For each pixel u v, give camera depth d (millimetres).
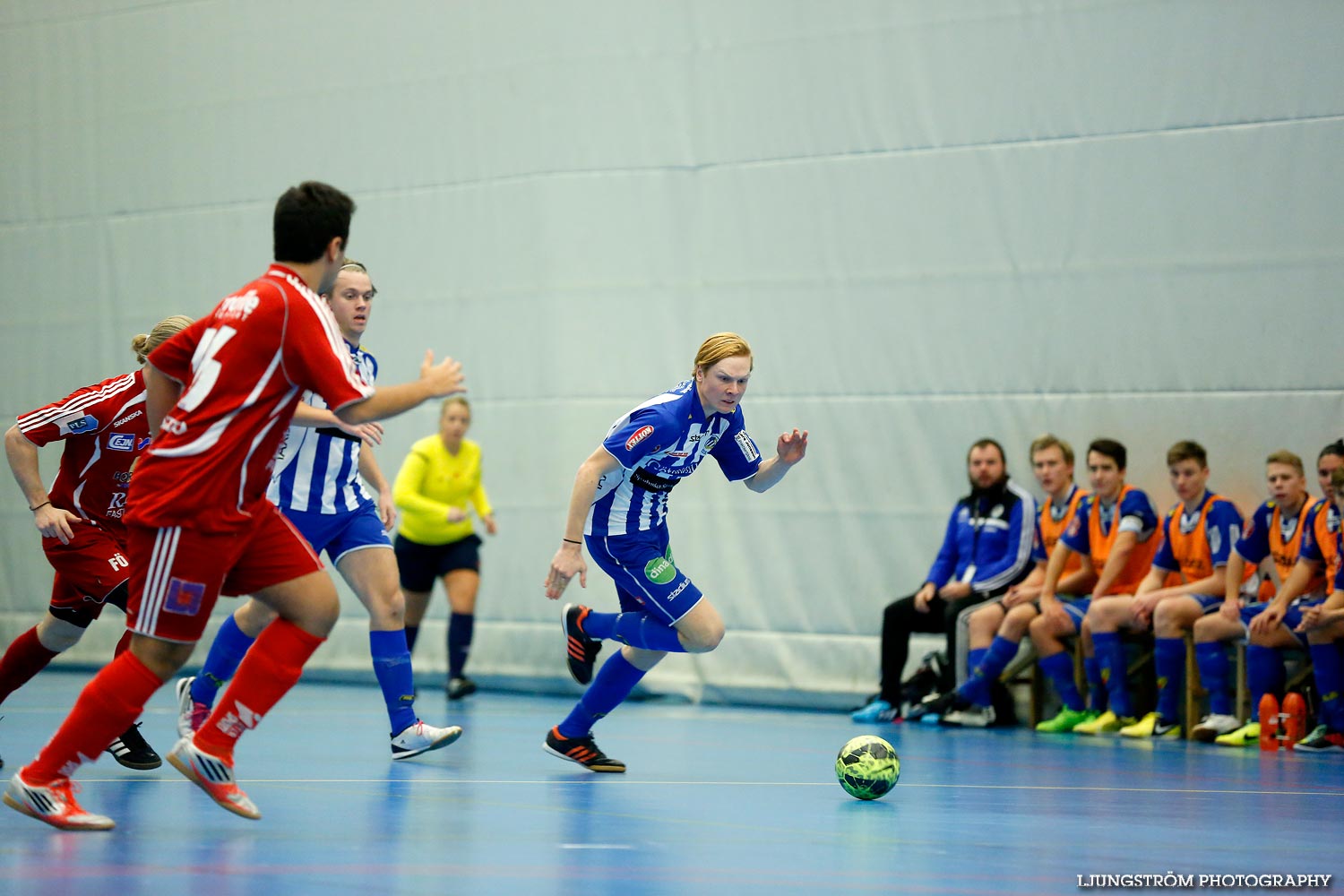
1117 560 23172
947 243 26500
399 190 31656
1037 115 25828
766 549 27750
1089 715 23344
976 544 24859
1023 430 25891
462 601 28297
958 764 18188
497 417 30438
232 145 33406
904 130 26844
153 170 34281
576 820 12867
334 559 17625
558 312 29828
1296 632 21188
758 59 28031
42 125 35438
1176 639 22406
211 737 11867
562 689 29406
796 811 13758
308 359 11078
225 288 33438
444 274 31156
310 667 32219
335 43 32375
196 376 11195
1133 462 25062
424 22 31422
